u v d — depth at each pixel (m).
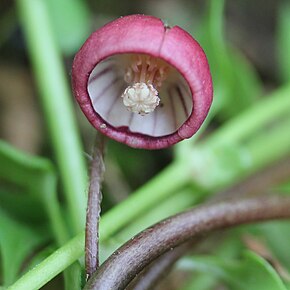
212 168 0.18
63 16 0.20
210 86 0.13
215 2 0.19
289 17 0.22
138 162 0.21
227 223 0.16
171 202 0.18
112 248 0.16
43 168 0.17
